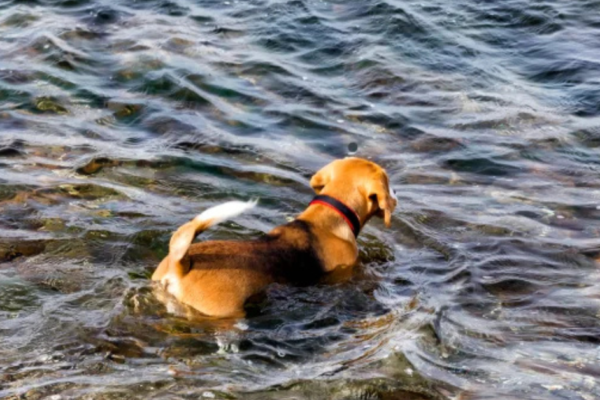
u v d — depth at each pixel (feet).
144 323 29.94
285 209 38.91
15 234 35.29
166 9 58.95
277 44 54.85
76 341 28.91
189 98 48.52
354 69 52.37
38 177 39.99
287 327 30.50
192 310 30.32
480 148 44.88
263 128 46.06
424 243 37.01
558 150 44.80
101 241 35.22
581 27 57.98
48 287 31.96
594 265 35.42
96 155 42.34
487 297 33.01
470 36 56.39
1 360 27.76
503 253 36.17
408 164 43.50
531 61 53.78
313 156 43.80
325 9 59.31
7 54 52.08
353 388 27.17
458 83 51.19
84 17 57.16
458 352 29.30
